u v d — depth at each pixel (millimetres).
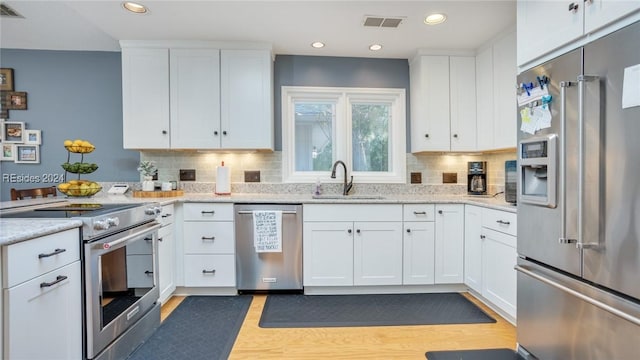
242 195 2951
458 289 2695
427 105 2896
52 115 3016
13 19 2506
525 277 1723
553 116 1476
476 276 2455
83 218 1468
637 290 1125
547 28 1519
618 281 1189
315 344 1883
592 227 1277
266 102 2807
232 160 3090
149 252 2023
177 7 2184
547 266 1562
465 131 2918
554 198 1461
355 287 2646
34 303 1199
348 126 3162
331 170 3215
